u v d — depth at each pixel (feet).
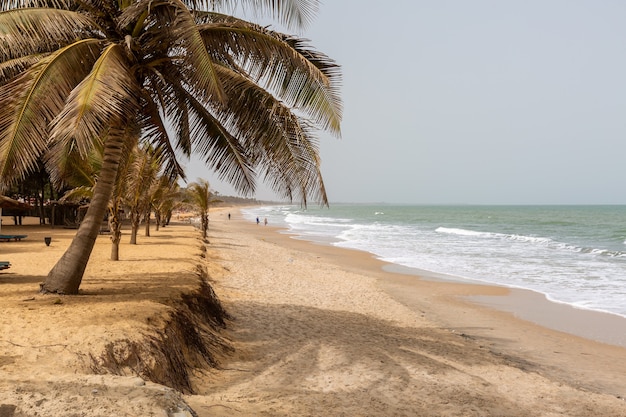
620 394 24.73
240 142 28.68
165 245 76.23
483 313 43.73
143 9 21.68
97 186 28.04
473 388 22.53
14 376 14.25
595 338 35.88
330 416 17.46
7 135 19.01
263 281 52.75
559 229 178.50
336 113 23.79
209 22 26.02
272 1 23.06
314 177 24.38
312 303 42.27
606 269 72.69
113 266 45.70
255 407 17.29
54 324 20.53
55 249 62.80
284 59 24.23
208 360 22.98
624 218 272.92
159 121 28.02
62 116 18.17
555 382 25.07
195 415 13.33
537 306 46.83
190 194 105.40
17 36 21.85
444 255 93.30
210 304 31.96
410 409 19.22
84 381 13.82
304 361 24.64
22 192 130.41
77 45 22.81
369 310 41.39
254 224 226.17
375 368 24.00
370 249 106.11
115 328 20.07
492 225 213.05
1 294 27.66
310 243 122.01
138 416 11.64
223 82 25.12
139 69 25.40
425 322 38.52
